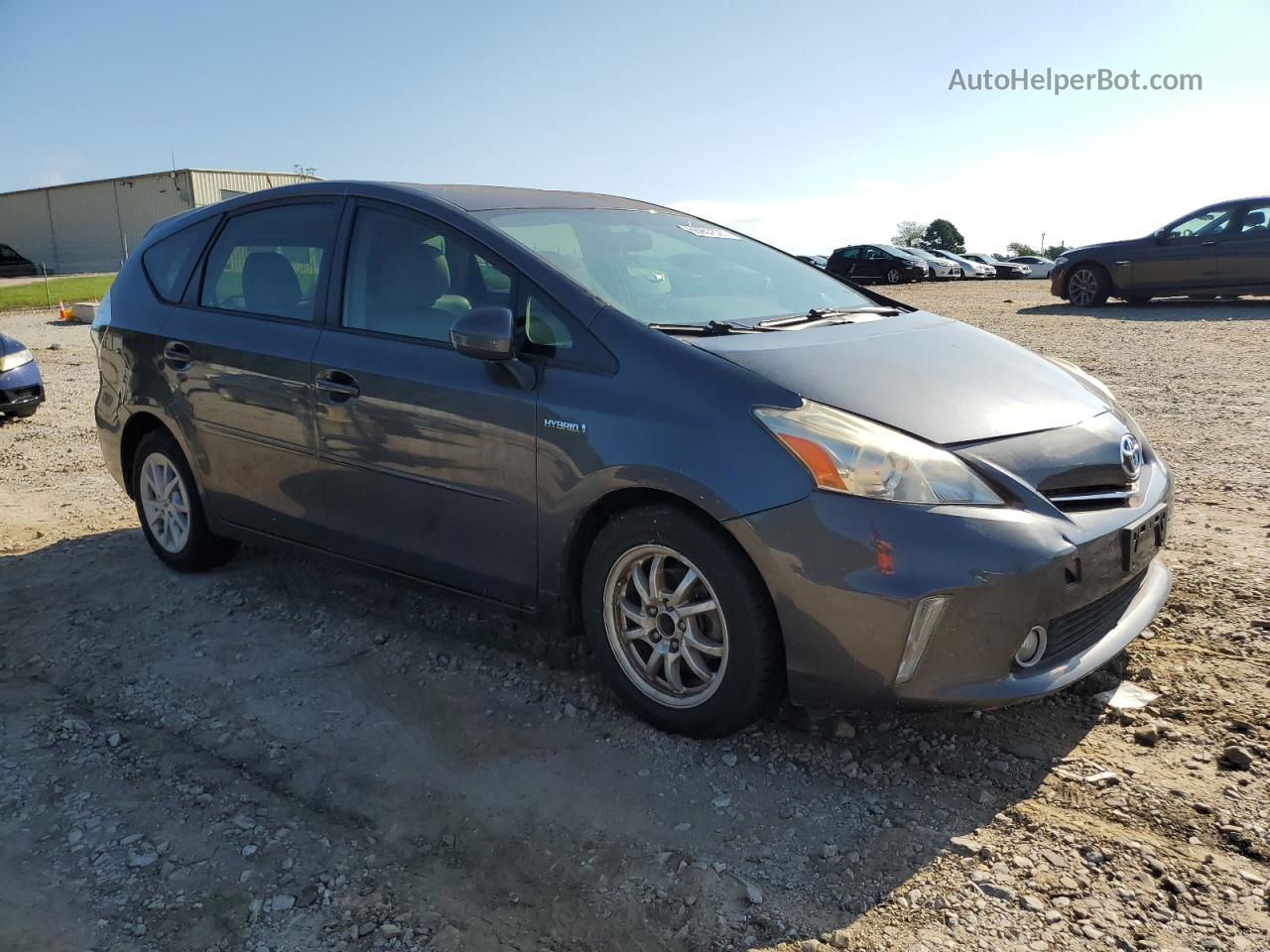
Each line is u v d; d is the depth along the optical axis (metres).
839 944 2.23
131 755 3.14
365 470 3.66
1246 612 3.77
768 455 2.74
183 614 4.24
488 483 3.30
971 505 2.70
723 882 2.46
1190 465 5.99
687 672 3.13
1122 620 3.11
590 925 2.33
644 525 2.99
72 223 45.44
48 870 2.58
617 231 3.89
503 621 4.01
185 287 4.50
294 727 3.28
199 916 2.39
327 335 3.79
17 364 8.81
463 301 3.45
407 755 3.09
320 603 4.29
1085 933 2.23
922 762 2.93
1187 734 2.99
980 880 2.41
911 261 31.55
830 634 2.70
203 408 4.25
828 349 3.19
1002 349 3.65
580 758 3.03
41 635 4.08
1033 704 3.21
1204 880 2.38
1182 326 12.68
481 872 2.54
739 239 4.42
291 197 4.16
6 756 3.13
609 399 3.01
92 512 5.84
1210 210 14.59
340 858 2.60
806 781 2.86
